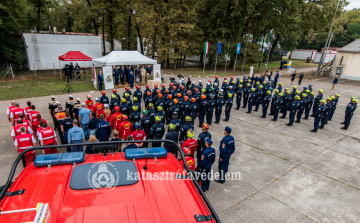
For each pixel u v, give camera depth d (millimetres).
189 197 2623
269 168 7453
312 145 9477
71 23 51312
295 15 30562
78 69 21578
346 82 25391
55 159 2900
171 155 3535
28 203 2260
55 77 22203
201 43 32812
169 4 27828
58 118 7816
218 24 30953
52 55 26203
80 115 7902
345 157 8516
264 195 6039
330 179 6996
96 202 2383
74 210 2252
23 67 25562
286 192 6227
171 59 30656
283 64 37344
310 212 5496
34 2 27953
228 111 11961
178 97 11250
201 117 10750
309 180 6883
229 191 6117
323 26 33625
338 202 5930
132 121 8672
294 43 48375
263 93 14969
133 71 20438
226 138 6121
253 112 14172
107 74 17562
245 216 5211
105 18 32719
